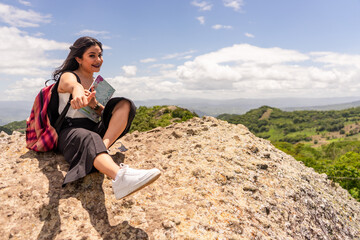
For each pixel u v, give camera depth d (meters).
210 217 2.33
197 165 3.25
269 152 4.36
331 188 4.98
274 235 2.46
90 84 2.69
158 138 4.28
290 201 3.15
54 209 2.17
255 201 2.85
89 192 2.40
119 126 2.47
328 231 3.30
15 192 2.33
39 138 2.72
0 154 3.03
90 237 1.93
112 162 2.08
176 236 1.96
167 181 2.88
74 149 2.33
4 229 1.98
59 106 2.50
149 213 2.24
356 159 34.44
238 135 4.48
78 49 2.51
